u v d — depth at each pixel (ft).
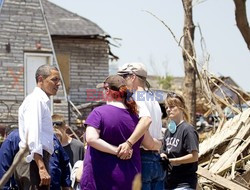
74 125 104.27
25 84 108.78
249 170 36.42
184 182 27.53
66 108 105.09
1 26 108.47
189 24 55.52
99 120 23.15
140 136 23.26
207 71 46.60
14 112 104.63
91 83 126.11
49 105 26.53
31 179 26.00
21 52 109.29
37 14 110.32
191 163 27.71
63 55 124.77
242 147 37.96
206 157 39.55
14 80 108.47
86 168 23.31
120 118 23.21
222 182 34.73
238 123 40.11
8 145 26.68
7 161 26.61
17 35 109.09
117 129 23.13
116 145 23.20
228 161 37.27
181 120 28.12
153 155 24.84
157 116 25.53
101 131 23.16
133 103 23.57
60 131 33.12
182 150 27.76
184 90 55.52
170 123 28.12
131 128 23.31
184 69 55.62
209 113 73.77
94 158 23.17
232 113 48.57
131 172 23.22
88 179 23.18
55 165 28.37
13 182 26.86
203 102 79.97
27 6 109.81
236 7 57.11
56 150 28.60
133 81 25.22
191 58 46.98
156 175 24.89
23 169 26.08
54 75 26.53
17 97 108.17
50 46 110.42
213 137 40.98
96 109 23.36
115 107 23.38
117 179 23.02
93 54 126.21
